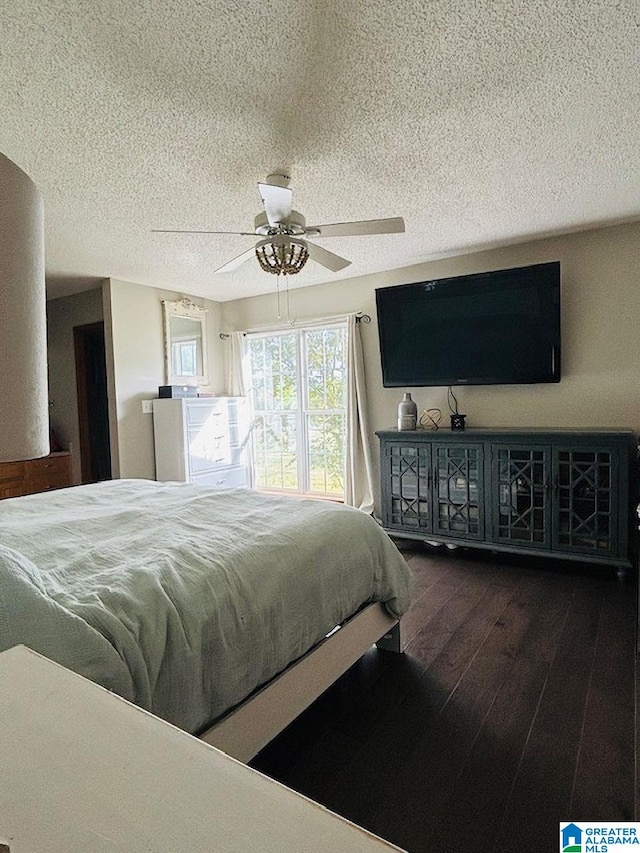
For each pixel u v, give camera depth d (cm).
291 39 150
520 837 134
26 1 132
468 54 160
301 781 157
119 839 41
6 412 52
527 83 176
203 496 241
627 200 291
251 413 536
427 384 404
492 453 349
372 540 216
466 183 261
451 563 355
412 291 395
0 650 100
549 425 370
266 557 167
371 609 214
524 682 205
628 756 162
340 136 208
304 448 505
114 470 443
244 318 534
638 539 317
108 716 58
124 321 445
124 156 220
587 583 311
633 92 182
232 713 143
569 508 323
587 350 352
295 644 165
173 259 378
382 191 270
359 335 453
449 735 176
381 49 156
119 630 118
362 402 448
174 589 137
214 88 173
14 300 53
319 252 266
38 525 188
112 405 439
